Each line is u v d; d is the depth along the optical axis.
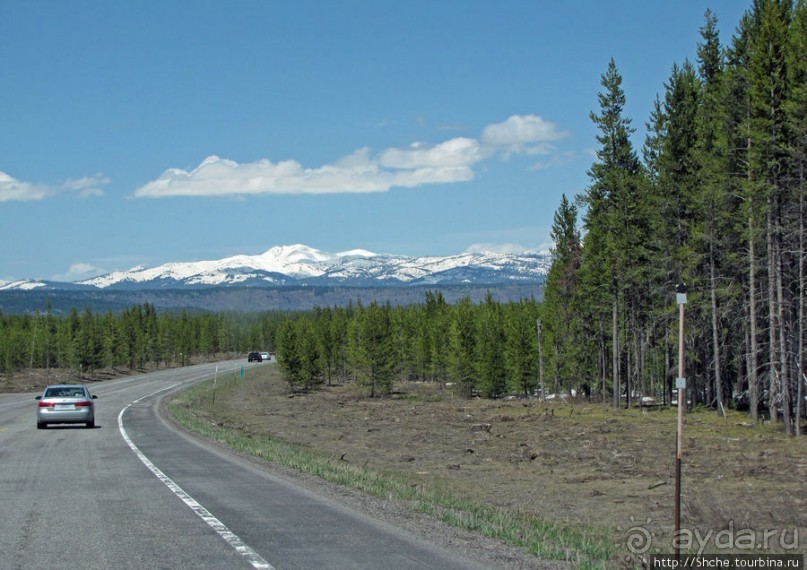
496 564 8.80
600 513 15.42
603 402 60.62
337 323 102.12
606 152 56.34
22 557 8.68
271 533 10.25
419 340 94.25
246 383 93.38
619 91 56.03
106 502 12.90
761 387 43.31
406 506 13.52
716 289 44.66
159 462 19.58
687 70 51.75
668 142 50.59
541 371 64.31
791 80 36.22
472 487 19.41
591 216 59.41
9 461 19.58
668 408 52.22
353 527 10.88
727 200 42.31
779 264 36.19
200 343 163.38
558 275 66.12
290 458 21.52
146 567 8.22
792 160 36.22
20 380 94.12
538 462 25.53
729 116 41.91
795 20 38.00
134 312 139.75
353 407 60.81
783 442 31.41
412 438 34.84
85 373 107.38
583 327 63.97
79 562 8.44
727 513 13.67
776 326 37.97
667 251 51.09
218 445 25.84
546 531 11.96
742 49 43.47
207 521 11.09
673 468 23.20
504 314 84.81
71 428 31.98
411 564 8.57
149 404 53.84
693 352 49.53
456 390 78.06
